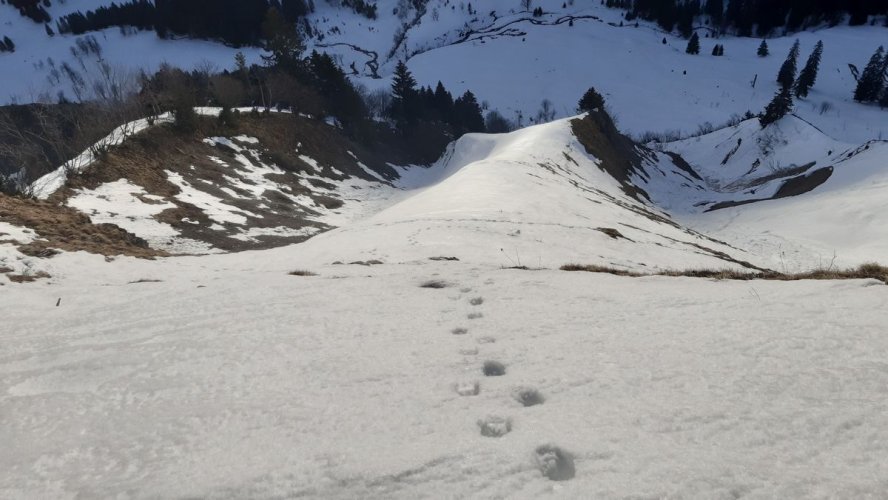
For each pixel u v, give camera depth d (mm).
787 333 5812
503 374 5664
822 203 55312
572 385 5113
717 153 116000
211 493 3658
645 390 4824
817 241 46031
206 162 52938
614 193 60094
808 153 93938
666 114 182125
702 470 3521
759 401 4422
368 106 116625
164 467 4078
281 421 4734
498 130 157000
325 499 3537
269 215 44781
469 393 5207
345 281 10984
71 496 3789
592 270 13391
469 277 11062
